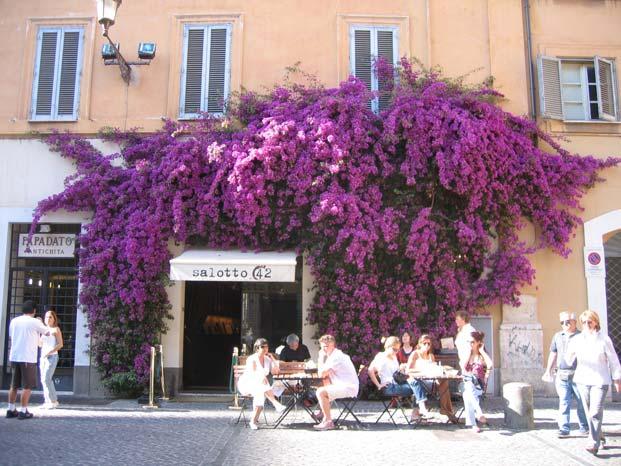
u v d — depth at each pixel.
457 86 12.39
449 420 9.20
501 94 12.70
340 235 11.11
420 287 11.65
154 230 11.77
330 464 6.88
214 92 13.15
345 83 12.28
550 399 11.72
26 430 8.57
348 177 11.40
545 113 12.84
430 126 11.51
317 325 11.91
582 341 7.54
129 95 13.09
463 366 8.91
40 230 12.73
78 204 12.29
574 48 13.30
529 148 12.20
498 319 12.27
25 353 9.50
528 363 12.03
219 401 11.46
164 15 13.40
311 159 11.40
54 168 12.86
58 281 12.73
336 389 8.83
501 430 8.70
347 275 11.43
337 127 11.47
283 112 11.98
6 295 12.62
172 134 12.52
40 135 12.92
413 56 13.16
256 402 8.88
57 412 10.08
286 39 13.26
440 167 11.27
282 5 13.38
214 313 12.73
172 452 7.41
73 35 13.43
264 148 11.30
